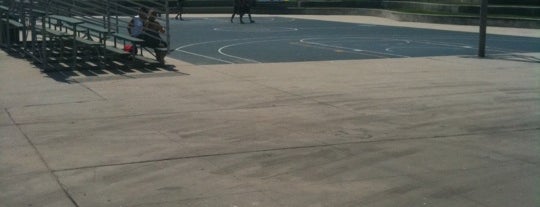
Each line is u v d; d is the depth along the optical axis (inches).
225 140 324.5
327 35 1104.8
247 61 676.7
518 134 342.6
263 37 1050.1
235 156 294.0
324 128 353.1
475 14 1514.5
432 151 305.4
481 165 281.3
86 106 411.2
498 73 586.9
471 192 243.6
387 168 276.1
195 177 261.3
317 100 438.3
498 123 369.7
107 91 466.9
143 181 255.6
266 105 419.8
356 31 1213.1
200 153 298.8
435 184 253.3
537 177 263.3
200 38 1022.4
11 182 252.8
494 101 439.8
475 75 572.1
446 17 1457.9
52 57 642.2
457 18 1441.9
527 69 617.9
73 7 840.3
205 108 408.2
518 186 251.1
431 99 445.4
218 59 695.7
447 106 420.2
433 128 355.3
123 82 510.0
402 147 312.3
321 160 288.2
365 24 1437.0
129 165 278.1
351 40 995.3
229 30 1223.5
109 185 250.1
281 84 508.7
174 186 249.4
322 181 257.1
